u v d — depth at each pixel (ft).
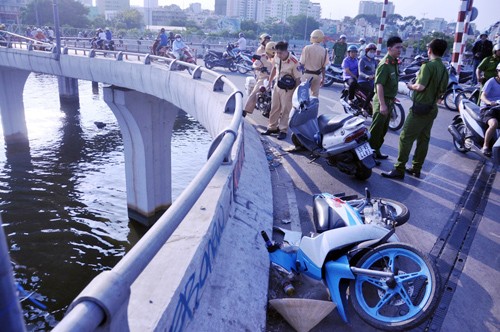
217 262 10.80
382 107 22.18
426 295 9.41
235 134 12.44
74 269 55.98
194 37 156.56
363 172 20.40
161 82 45.14
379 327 9.57
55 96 161.58
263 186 18.69
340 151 20.22
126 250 61.05
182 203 7.07
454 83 40.88
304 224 16.16
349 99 35.22
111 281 4.78
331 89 55.57
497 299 11.71
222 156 10.11
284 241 13.70
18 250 60.03
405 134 20.75
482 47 48.65
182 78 38.55
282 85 28.12
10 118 102.63
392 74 22.56
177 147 108.17
